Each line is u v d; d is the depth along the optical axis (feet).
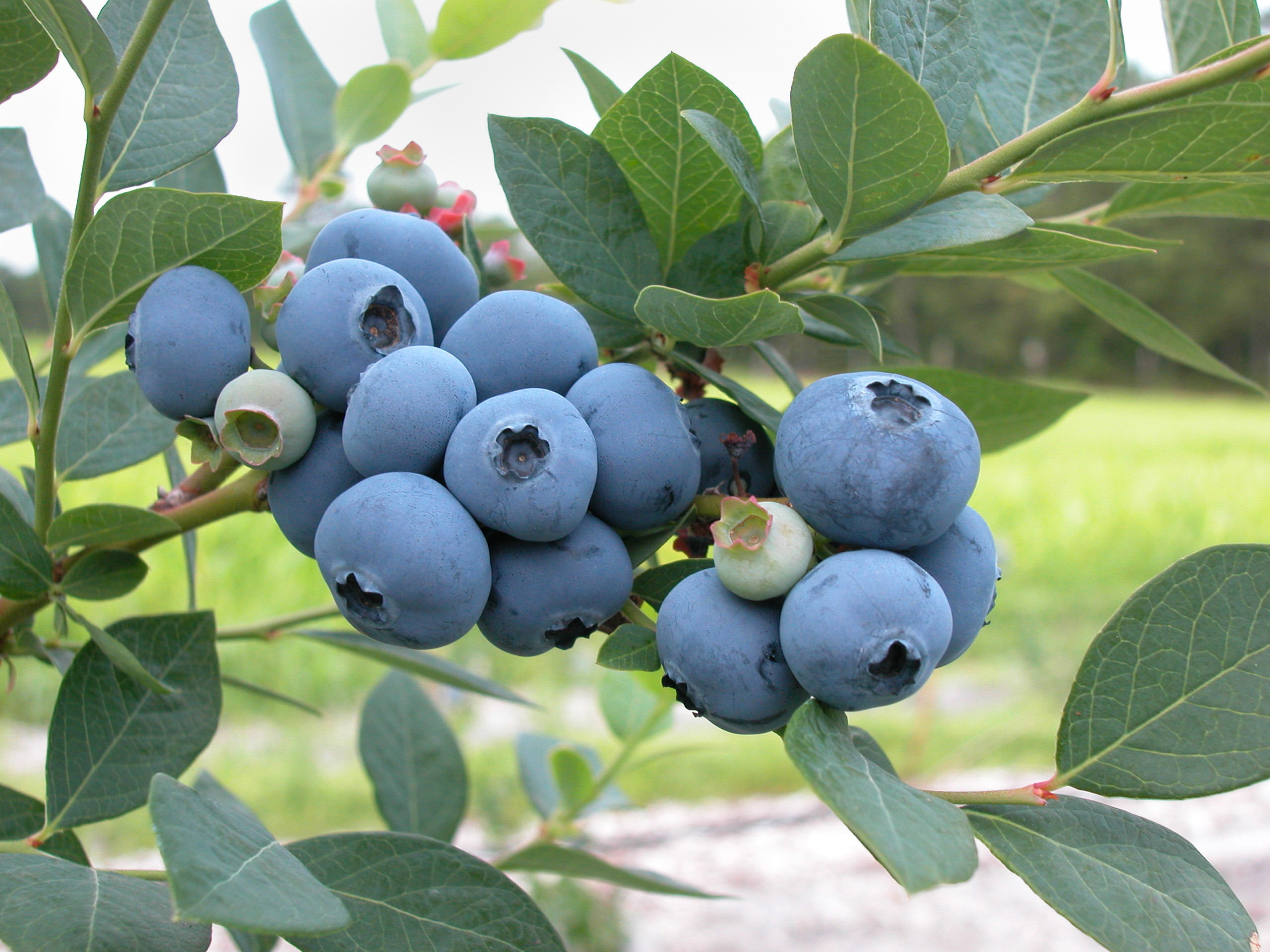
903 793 0.54
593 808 1.12
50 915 0.57
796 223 0.67
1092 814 0.60
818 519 0.57
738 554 0.57
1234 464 8.97
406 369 0.58
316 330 0.59
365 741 0.92
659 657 0.60
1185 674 0.60
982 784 3.40
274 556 4.15
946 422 0.57
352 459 0.59
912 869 0.50
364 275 0.60
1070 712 0.61
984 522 0.61
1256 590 0.60
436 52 0.95
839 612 0.55
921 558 0.59
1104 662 0.61
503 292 0.62
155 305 0.60
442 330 0.64
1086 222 0.79
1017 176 0.66
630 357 0.70
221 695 0.68
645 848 3.34
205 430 0.61
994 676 4.34
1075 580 5.73
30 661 3.72
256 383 0.59
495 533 0.60
